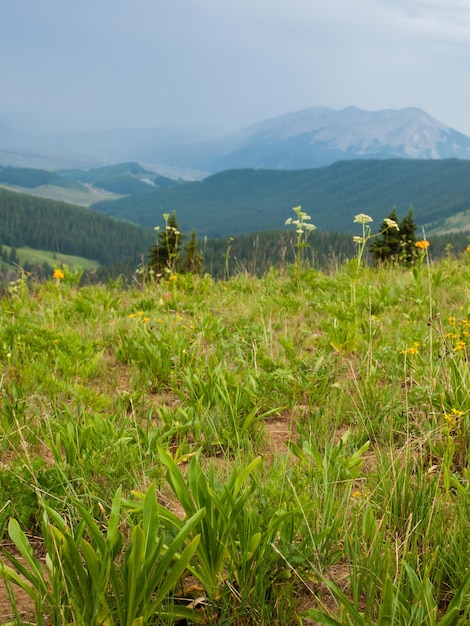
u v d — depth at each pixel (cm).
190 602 224
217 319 686
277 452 339
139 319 688
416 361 486
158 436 374
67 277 1003
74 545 197
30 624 202
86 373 502
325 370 486
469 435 346
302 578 227
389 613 190
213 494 220
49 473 298
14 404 406
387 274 1038
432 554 227
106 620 193
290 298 812
